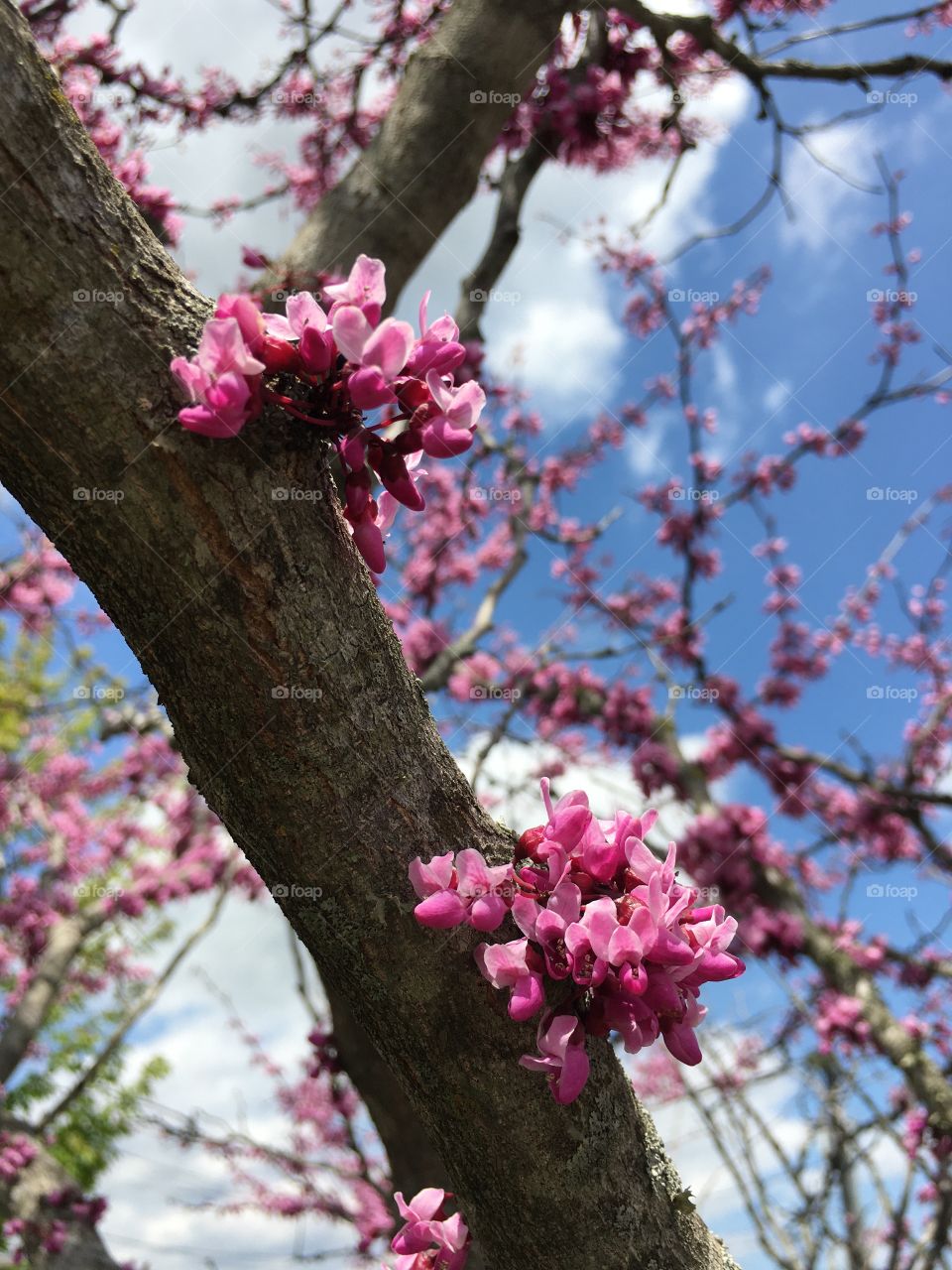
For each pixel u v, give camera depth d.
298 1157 5.26
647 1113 1.55
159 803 7.32
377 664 1.35
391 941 1.36
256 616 1.25
